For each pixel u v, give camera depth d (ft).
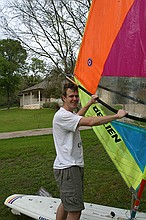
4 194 14.87
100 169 18.12
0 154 22.57
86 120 7.83
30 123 54.08
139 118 8.37
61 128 8.23
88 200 13.82
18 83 146.72
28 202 11.90
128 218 9.43
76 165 8.23
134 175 8.44
